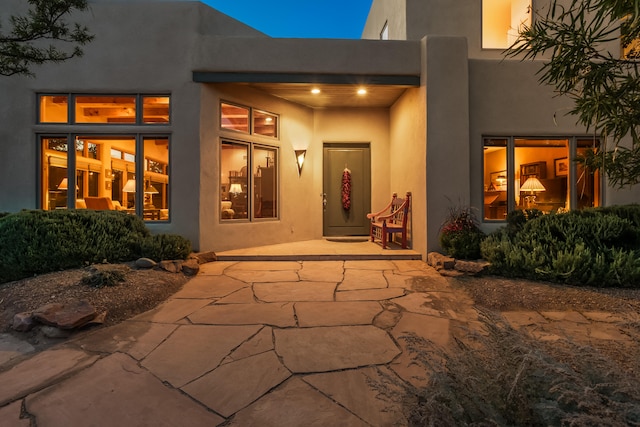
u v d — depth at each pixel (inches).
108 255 190.9
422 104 246.1
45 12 167.2
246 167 280.7
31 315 122.2
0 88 238.8
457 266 197.2
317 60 252.4
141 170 249.0
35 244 168.9
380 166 336.5
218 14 261.3
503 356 58.3
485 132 253.1
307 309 145.2
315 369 96.7
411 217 269.9
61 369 96.9
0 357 104.9
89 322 125.0
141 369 97.0
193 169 245.1
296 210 317.4
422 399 57.2
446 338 116.5
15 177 240.4
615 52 243.6
